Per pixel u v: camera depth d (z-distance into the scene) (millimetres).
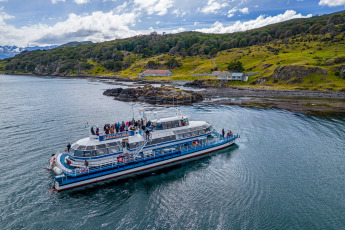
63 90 149875
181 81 192375
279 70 154500
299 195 32969
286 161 43469
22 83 198875
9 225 26688
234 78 170125
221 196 32938
